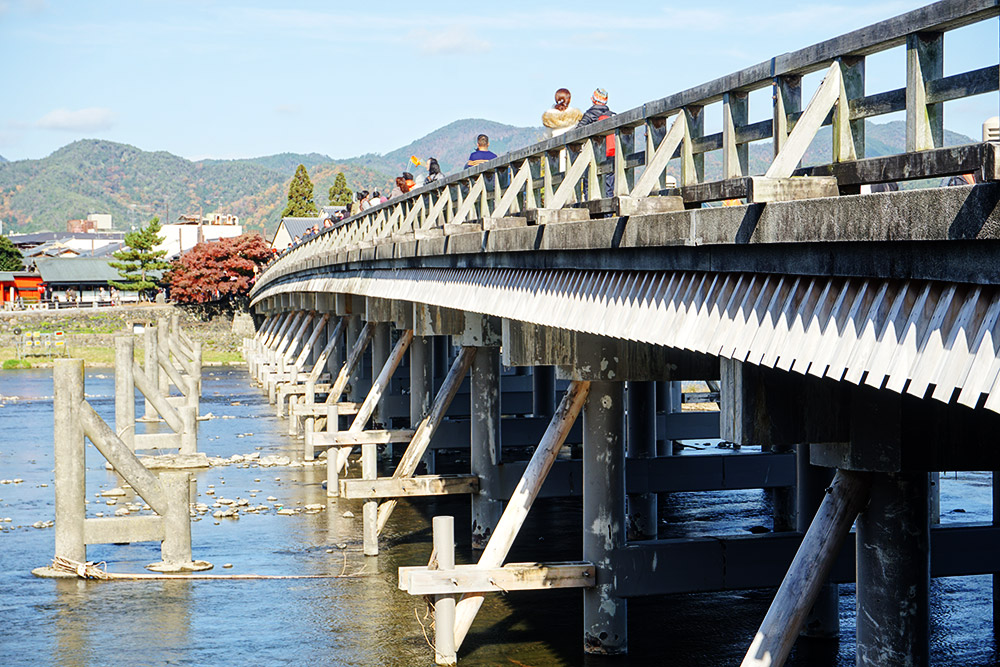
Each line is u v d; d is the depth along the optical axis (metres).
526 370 43.69
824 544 10.16
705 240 9.59
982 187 6.38
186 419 38.50
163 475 23.38
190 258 112.50
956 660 16.88
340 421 45.84
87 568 22.53
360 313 37.84
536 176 15.95
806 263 8.34
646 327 11.18
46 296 127.19
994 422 9.98
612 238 11.63
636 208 10.99
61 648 17.98
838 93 8.23
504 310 16.45
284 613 19.80
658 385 29.38
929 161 7.06
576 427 29.45
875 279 7.70
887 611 10.20
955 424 9.99
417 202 23.31
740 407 9.95
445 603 16.55
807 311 8.34
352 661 17.03
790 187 8.33
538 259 14.66
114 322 105.31
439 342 40.19
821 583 10.08
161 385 55.94
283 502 30.81
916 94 7.34
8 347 98.62
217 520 28.30
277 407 54.03
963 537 15.11
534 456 16.62
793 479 22.84
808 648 17.50
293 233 136.25
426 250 20.73
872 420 9.99
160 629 18.97
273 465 37.84
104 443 23.03
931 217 6.80
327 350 44.47
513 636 18.00
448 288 20.45
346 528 27.16
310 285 45.03
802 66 8.59
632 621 19.08
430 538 25.78
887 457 9.93
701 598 20.73
